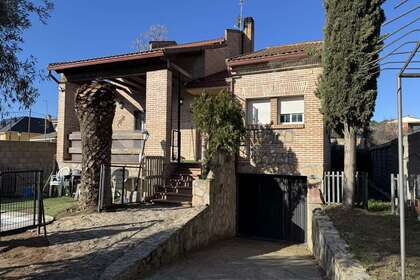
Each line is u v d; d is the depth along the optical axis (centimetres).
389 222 947
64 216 1043
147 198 1282
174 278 717
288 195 1416
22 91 674
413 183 1025
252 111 1460
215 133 1261
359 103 1052
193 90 1711
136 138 1493
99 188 1114
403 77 593
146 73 1511
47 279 607
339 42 1069
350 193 1124
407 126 2775
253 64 1427
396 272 566
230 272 792
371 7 1033
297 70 1352
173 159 1712
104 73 1619
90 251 751
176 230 888
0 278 610
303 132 1329
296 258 1002
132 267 671
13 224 927
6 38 638
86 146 1118
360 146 2327
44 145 1777
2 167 1602
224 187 1298
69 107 1733
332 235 823
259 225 1456
